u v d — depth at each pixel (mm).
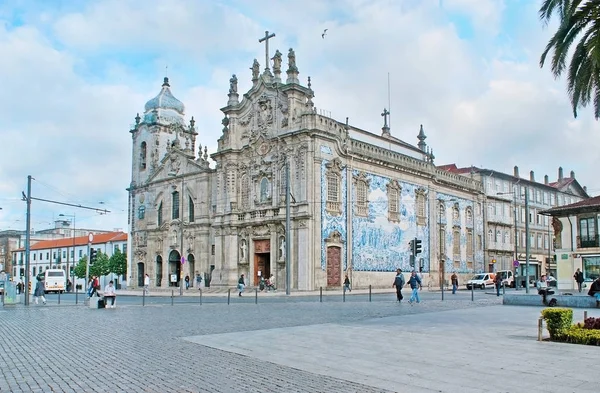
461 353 14234
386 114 72875
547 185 95625
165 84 78750
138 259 74125
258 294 48188
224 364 13109
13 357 14523
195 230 65188
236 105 60625
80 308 34469
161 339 17719
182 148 73875
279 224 53938
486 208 78875
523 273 85938
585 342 15711
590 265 51031
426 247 65750
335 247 53281
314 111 52531
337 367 12578
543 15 21781
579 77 22141
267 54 58469
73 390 10648
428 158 68688
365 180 57344
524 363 12836
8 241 134375
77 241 111500
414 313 26875
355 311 28438
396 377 11461
